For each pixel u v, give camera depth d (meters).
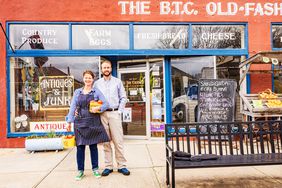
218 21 7.27
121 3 7.18
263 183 4.10
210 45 7.36
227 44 7.38
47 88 7.13
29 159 5.69
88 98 4.31
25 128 7.06
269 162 3.67
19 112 7.06
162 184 4.11
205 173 4.61
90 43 7.18
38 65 7.12
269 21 7.31
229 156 4.11
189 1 7.26
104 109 4.30
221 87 6.59
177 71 7.48
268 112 6.23
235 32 7.39
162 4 7.23
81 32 7.18
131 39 7.20
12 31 7.04
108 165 4.58
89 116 4.29
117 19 7.15
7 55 6.95
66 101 7.14
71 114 4.34
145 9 7.21
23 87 7.07
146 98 7.65
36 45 7.09
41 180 4.36
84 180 4.31
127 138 7.76
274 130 4.39
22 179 4.42
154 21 7.21
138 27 7.28
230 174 4.54
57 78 7.15
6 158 5.81
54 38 7.12
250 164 3.64
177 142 4.21
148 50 7.18
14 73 7.05
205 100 6.57
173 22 7.25
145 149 6.45
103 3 7.17
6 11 6.96
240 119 7.22
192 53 7.22
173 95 7.48
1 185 4.16
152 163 5.27
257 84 7.25
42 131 7.07
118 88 4.57
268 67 7.23
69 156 5.88
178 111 7.46
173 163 3.54
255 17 7.29
